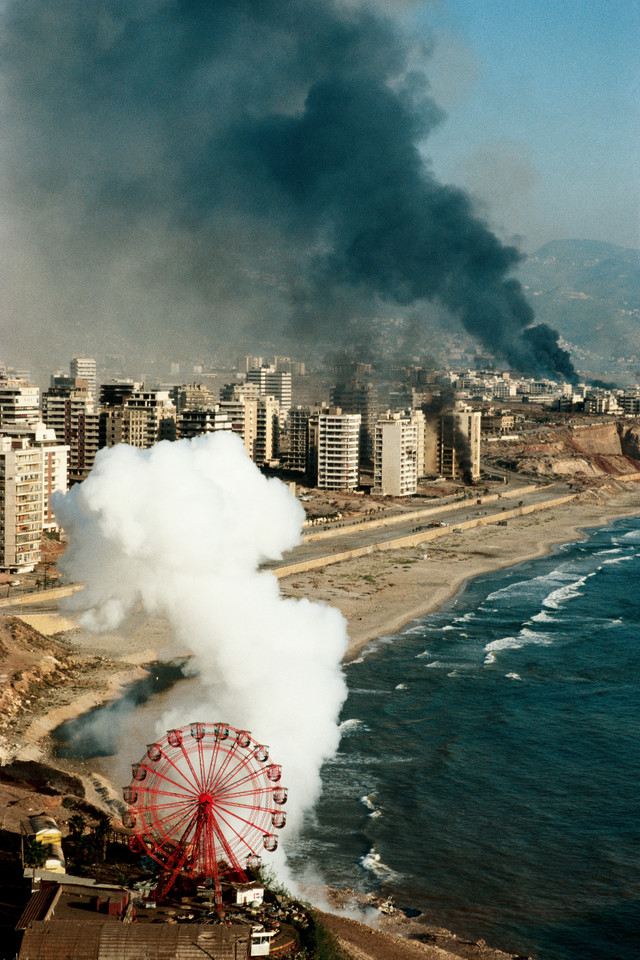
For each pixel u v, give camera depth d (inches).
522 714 6505.9
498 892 4362.7
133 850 4020.7
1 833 4099.4
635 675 7386.8
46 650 7116.1
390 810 5088.6
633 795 5315.0
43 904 3378.4
